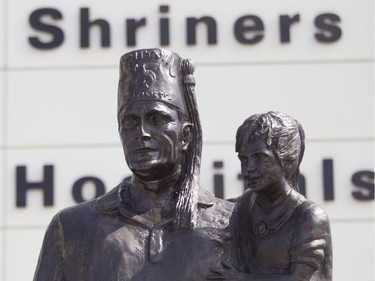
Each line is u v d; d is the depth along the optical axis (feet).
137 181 36.83
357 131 73.26
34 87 74.59
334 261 71.92
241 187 71.92
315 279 34.94
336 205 72.43
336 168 72.79
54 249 36.76
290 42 74.13
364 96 73.61
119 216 36.60
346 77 73.77
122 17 74.23
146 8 74.23
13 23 74.84
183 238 36.06
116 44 74.18
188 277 35.68
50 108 74.38
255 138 35.06
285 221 35.24
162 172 36.37
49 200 73.15
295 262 34.88
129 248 36.04
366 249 72.08
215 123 73.05
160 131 36.06
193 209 36.27
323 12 74.23
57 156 73.72
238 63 73.97
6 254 72.95
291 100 73.61
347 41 74.08
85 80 74.23
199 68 73.82
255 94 73.72
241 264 35.70
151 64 36.29
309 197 72.49
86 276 36.06
